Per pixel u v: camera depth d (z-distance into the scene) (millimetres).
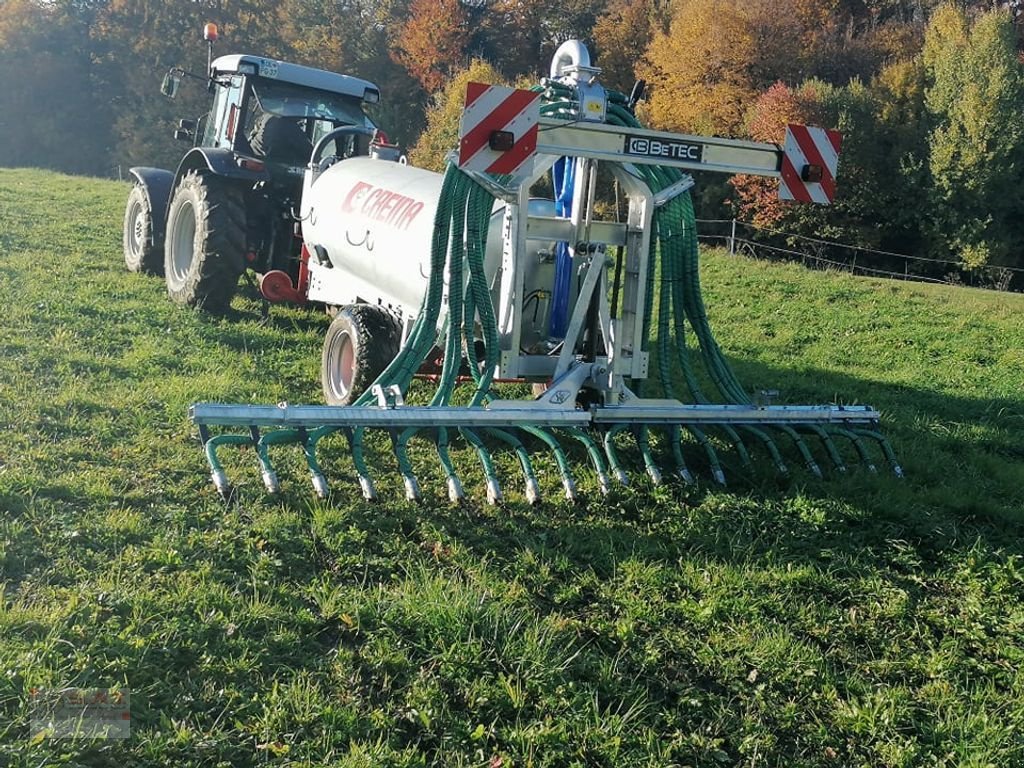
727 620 4102
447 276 5719
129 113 51500
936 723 3533
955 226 30234
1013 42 30672
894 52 35844
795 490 5555
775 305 13281
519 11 45281
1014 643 4203
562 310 5859
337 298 7598
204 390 6328
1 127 54250
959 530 5383
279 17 49719
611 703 3445
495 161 4941
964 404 8438
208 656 3375
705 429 6551
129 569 3928
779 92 30859
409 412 4957
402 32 46656
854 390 8680
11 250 10695
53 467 4891
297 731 3086
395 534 4551
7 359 6531
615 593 4223
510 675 3469
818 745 3389
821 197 5699
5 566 3846
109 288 9195
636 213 5730
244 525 4430
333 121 9234
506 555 4488
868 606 4383
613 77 40156
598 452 5387
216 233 8336
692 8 34875
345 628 3705
